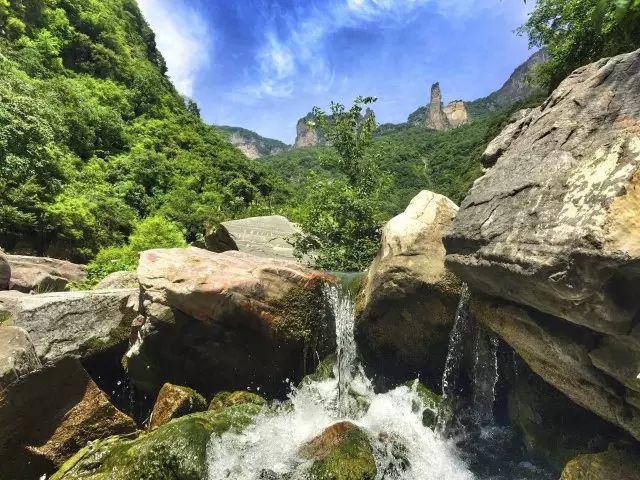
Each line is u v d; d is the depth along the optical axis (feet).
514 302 11.28
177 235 53.42
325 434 14.12
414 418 15.37
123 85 146.30
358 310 18.79
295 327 18.45
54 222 48.60
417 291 16.21
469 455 14.14
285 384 18.74
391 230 17.72
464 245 12.40
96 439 14.01
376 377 18.45
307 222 34.65
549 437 12.58
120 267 36.83
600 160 8.64
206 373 17.48
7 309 15.98
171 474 12.10
